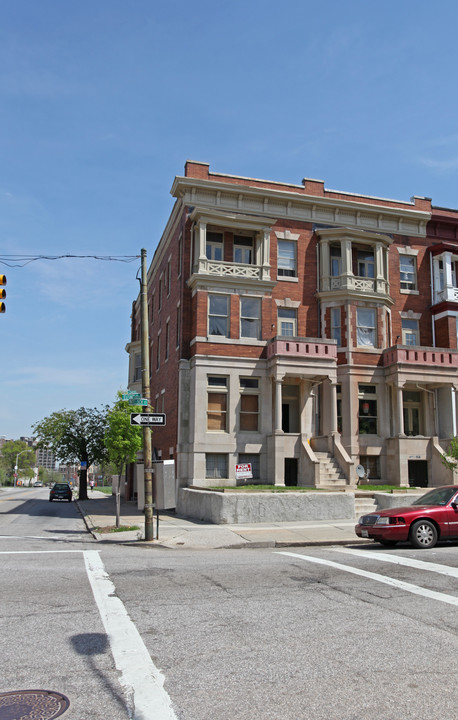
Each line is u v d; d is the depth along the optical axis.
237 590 8.43
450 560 10.99
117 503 18.22
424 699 4.63
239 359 25.55
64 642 6.01
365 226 29.23
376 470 26.81
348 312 27.30
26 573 9.88
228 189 27.12
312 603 7.65
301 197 27.94
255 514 18.44
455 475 24.72
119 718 4.28
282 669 5.25
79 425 55.06
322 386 26.91
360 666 5.34
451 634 6.30
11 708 4.45
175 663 5.40
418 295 29.53
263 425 25.44
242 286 26.20
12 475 134.25
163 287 32.97
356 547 13.77
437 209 30.77
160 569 10.24
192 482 24.45
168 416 28.77
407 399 28.00
